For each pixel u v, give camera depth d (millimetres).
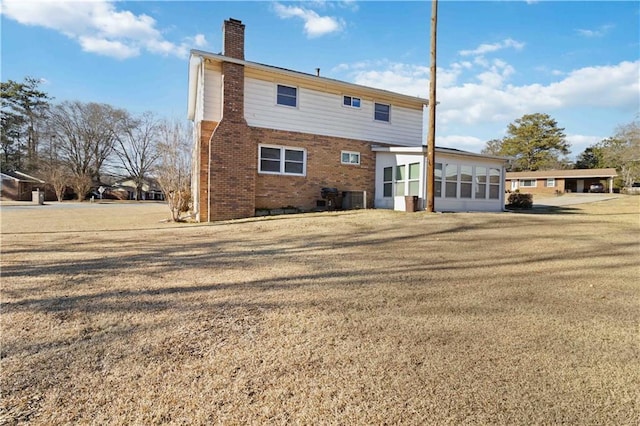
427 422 1702
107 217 14078
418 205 12789
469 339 2662
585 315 3178
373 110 15297
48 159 42875
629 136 35312
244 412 1782
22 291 3816
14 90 42594
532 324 2967
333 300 3568
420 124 16500
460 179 13945
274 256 5797
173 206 12297
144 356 2383
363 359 2340
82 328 2842
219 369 2211
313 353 2424
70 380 2076
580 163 49406
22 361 2301
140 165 48688
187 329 2832
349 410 1798
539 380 2098
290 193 13352
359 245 6723
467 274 4629
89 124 44719
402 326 2906
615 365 2285
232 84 12000
